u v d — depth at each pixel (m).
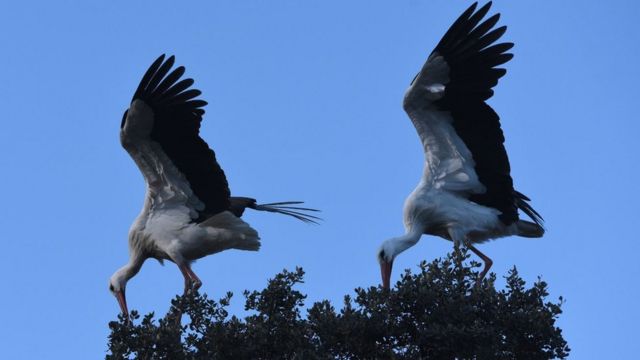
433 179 16.55
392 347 13.16
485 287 13.41
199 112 16.36
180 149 16.61
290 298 13.65
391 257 16.36
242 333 13.30
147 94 16.11
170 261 17.53
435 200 16.50
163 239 17.00
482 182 16.52
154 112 16.25
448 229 16.56
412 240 16.52
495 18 15.77
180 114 16.34
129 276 17.58
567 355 13.19
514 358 13.30
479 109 16.20
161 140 16.52
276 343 13.35
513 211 16.75
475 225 16.48
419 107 16.14
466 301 13.22
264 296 13.62
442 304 13.17
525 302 13.57
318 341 13.23
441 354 13.06
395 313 13.22
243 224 17.16
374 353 13.11
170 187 16.94
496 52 15.88
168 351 12.97
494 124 16.28
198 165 16.72
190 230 16.95
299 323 13.42
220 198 16.95
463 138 16.33
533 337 13.23
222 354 13.15
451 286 13.39
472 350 12.87
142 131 16.36
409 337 13.23
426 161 16.53
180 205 17.06
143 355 12.93
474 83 15.98
